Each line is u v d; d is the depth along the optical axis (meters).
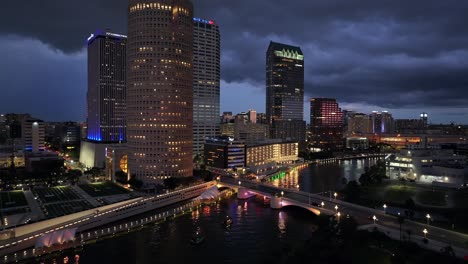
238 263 146.25
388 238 160.00
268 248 162.75
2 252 151.62
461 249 139.38
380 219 184.50
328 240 154.62
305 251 146.00
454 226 172.50
